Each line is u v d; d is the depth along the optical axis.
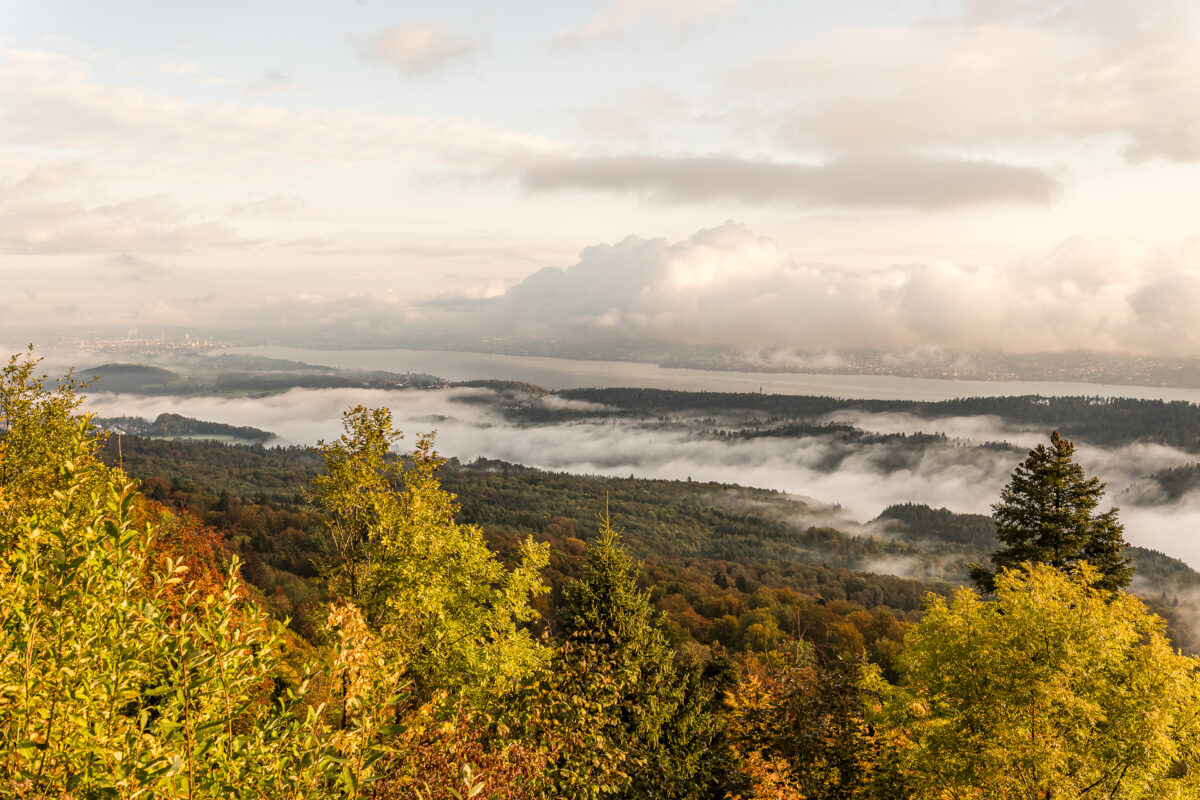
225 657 4.43
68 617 4.50
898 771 13.81
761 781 14.15
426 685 14.70
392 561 14.50
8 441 11.84
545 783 9.94
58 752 4.16
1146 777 11.47
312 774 4.54
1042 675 12.16
